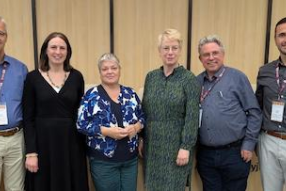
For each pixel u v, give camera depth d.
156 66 4.23
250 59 4.30
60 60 1.83
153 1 4.07
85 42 4.09
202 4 4.11
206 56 1.88
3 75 1.87
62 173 1.84
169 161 1.81
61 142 1.82
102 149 1.79
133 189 1.91
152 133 1.82
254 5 4.17
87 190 1.94
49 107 1.80
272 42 4.25
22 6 3.93
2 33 1.82
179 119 1.80
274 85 1.86
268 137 1.92
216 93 1.86
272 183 1.97
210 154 1.92
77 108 1.89
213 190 1.98
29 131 1.83
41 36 4.01
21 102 1.90
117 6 4.02
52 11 3.97
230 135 1.85
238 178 1.94
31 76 1.83
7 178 1.96
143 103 1.89
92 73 4.17
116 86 1.86
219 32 4.21
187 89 1.76
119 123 1.79
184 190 1.87
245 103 1.88
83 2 3.99
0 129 1.84
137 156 1.92
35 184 1.86
